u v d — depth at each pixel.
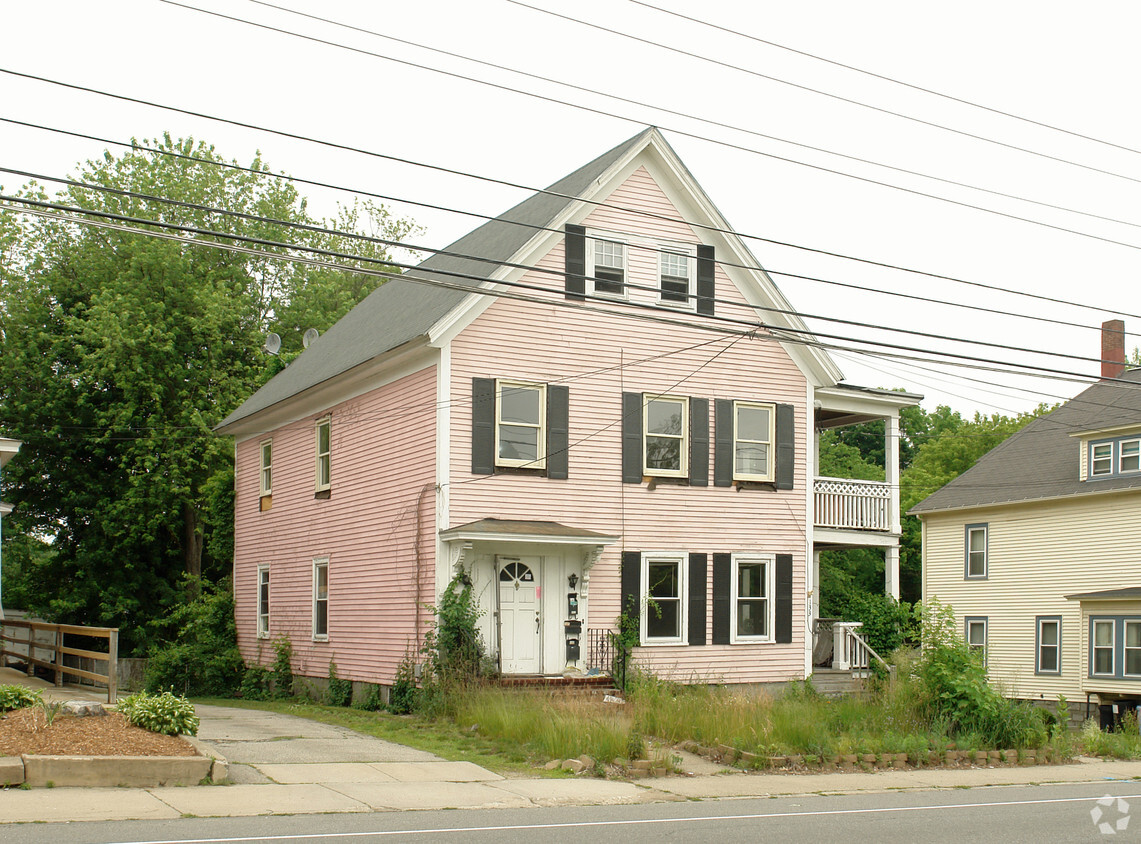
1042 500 34.34
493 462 21.92
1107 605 31.77
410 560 22.09
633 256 23.91
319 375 26.72
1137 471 32.62
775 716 17.92
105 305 36.56
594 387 23.20
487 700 18.81
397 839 9.79
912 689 19.34
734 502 24.59
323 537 26.23
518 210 27.16
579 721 16.30
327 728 18.67
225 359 39.91
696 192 24.48
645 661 23.05
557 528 21.73
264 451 30.55
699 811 12.15
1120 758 19.42
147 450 37.41
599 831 10.53
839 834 10.80
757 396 25.14
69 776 11.84
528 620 21.97
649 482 23.61
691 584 23.83
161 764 12.36
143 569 41.03
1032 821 11.91
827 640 28.09
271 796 12.05
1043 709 21.14
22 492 40.06
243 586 31.02
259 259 43.56
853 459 52.31
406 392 22.86
